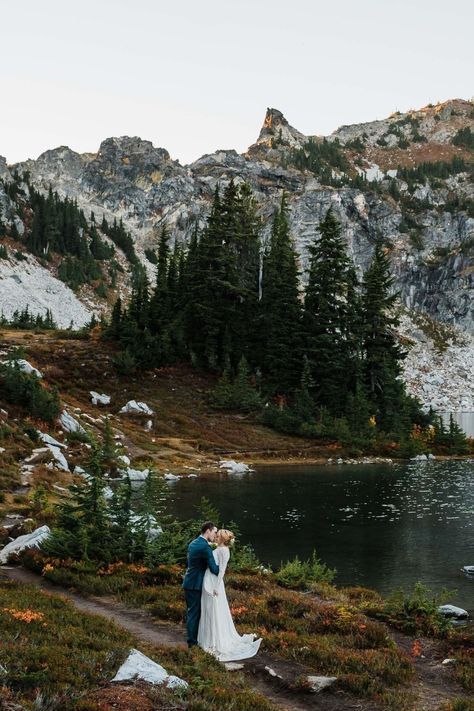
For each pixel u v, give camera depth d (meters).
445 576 23.25
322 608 15.05
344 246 85.62
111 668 8.93
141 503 22.86
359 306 84.12
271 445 66.94
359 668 10.89
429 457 71.31
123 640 11.20
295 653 11.53
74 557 18.61
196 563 11.27
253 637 11.87
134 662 9.00
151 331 87.00
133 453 55.47
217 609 11.15
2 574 17.59
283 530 31.19
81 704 7.23
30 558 18.62
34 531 21.00
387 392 81.25
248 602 15.33
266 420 72.81
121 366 76.44
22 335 91.06
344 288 85.94
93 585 16.23
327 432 70.94
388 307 84.75
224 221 93.19
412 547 27.83
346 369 80.69
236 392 74.88
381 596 20.20
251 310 88.44
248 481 48.47
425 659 12.54
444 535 30.27
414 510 36.91
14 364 56.75
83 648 9.79
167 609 14.16
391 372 82.88
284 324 83.50
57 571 17.20
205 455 60.44
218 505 37.56
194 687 8.74
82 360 77.44
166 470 51.72
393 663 11.49
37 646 9.38
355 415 75.12
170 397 74.25
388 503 39.25
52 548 18.70
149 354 79.25
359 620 14.20
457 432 78.19
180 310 88.94
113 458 48.94
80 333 91.19
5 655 8.54
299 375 81.69
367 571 23.86
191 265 90.00
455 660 12.12
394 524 32.81
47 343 83.00
